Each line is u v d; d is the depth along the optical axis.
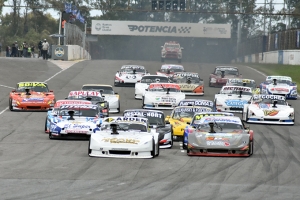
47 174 46.16
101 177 45.12
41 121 86.19
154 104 103.38
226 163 53.12
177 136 71.06
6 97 117.19
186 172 48.09
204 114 68.19
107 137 55.97
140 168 49.47
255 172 48.62
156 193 39.47
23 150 59.88
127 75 140.88
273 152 61.62
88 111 73.88
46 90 102.69
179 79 129.62
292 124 89.00
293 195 39.34
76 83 144.50
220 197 38.47
